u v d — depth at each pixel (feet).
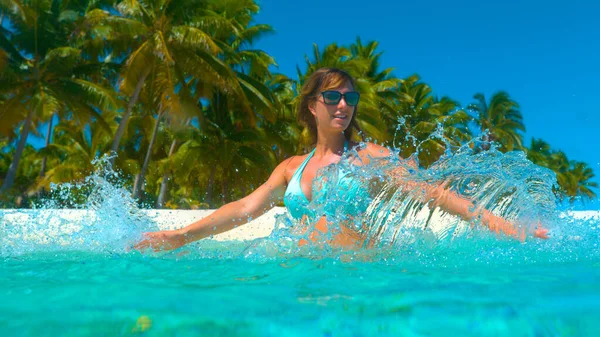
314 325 2.62
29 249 6.95
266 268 4.76
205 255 6.29
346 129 7.87
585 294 3.14
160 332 2.52
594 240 6.41
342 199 6.48
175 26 51.67
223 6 65.00
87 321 2.71
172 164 65.57
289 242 6.50
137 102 64.18
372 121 59.82
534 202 6.46
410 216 6.36
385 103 69.36
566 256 5.47
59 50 48.37
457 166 6.45
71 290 3.46
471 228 6.35
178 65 54.65
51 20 51.78
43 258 6.07
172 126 58.85
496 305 2.88
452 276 4.00
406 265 4.86
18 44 50.39
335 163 6.82
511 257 5.42
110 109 52.42
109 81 60.49
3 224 8.38
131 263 5.25
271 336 2.46
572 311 2.76
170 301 3.11
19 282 3.87
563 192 6.73
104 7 54.80
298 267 4.75
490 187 6.42
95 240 7.19
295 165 7.74
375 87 70.79
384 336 2.46
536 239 6.38
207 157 67.36
